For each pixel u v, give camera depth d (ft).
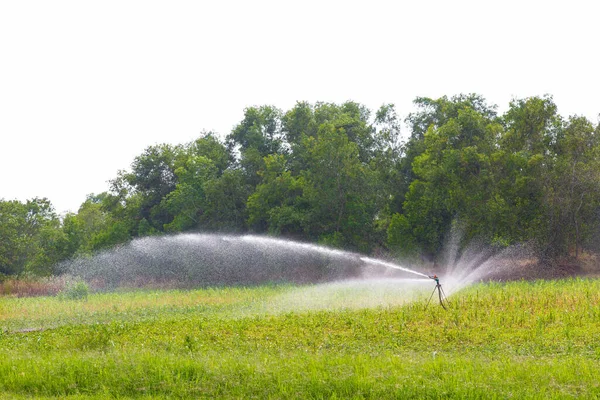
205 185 199.31
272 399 44.52
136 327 76.59
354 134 208.33
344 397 44.34
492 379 45.78
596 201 150.10
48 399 45.68
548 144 158.81
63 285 170.81
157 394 46.60
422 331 69.36
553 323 72.43
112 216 235.61
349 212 181.57
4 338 73.41
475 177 157.38
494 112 213.25
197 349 60.23
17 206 221.05
